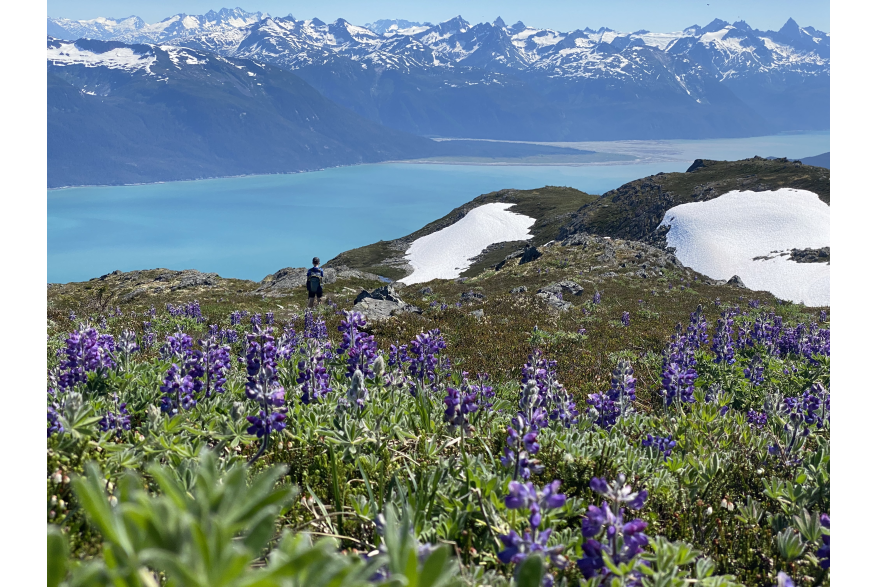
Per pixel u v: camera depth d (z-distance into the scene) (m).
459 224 160.25
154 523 1.09
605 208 134.38
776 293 78.81
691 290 45.91
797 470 5.18
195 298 41.78
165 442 3.72
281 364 7.01
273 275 53.53
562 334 18.72
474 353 15.52
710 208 114.12
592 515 2.38
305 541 1.25
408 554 1.33
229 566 1.01
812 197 109.56
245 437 4.16
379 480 3.66
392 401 5.64
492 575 2.61
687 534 3.86
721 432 6.58
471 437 4.97
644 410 9.27
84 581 1.04
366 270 144.00
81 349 5.35
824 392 6.26
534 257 67.75
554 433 5.00
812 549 3.60
